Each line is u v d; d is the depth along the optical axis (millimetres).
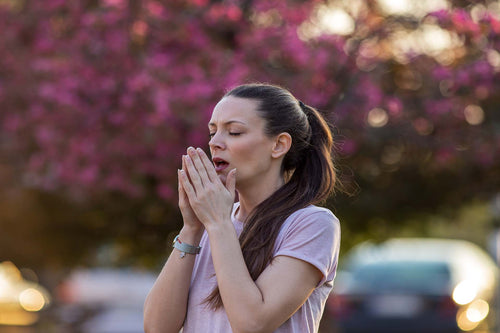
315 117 4172
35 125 10219
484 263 17500
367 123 9594
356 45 9875
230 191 3852
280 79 9508
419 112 9695
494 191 10391
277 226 3846
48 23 10500
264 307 3629
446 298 15102
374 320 15188
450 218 10836
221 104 4004
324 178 4094
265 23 10273
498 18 9766
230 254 3703
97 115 9773
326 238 3818
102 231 11570
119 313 27531
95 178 9703
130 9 9836
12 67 10500
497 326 16453
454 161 9867
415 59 9828
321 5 10117
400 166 10094
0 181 10625
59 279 22312
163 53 9875
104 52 9859
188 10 9984
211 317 3871
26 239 11766
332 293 14828
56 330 20656
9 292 22328
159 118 9109
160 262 12523
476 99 9797
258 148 3934
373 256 16391
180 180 3893
